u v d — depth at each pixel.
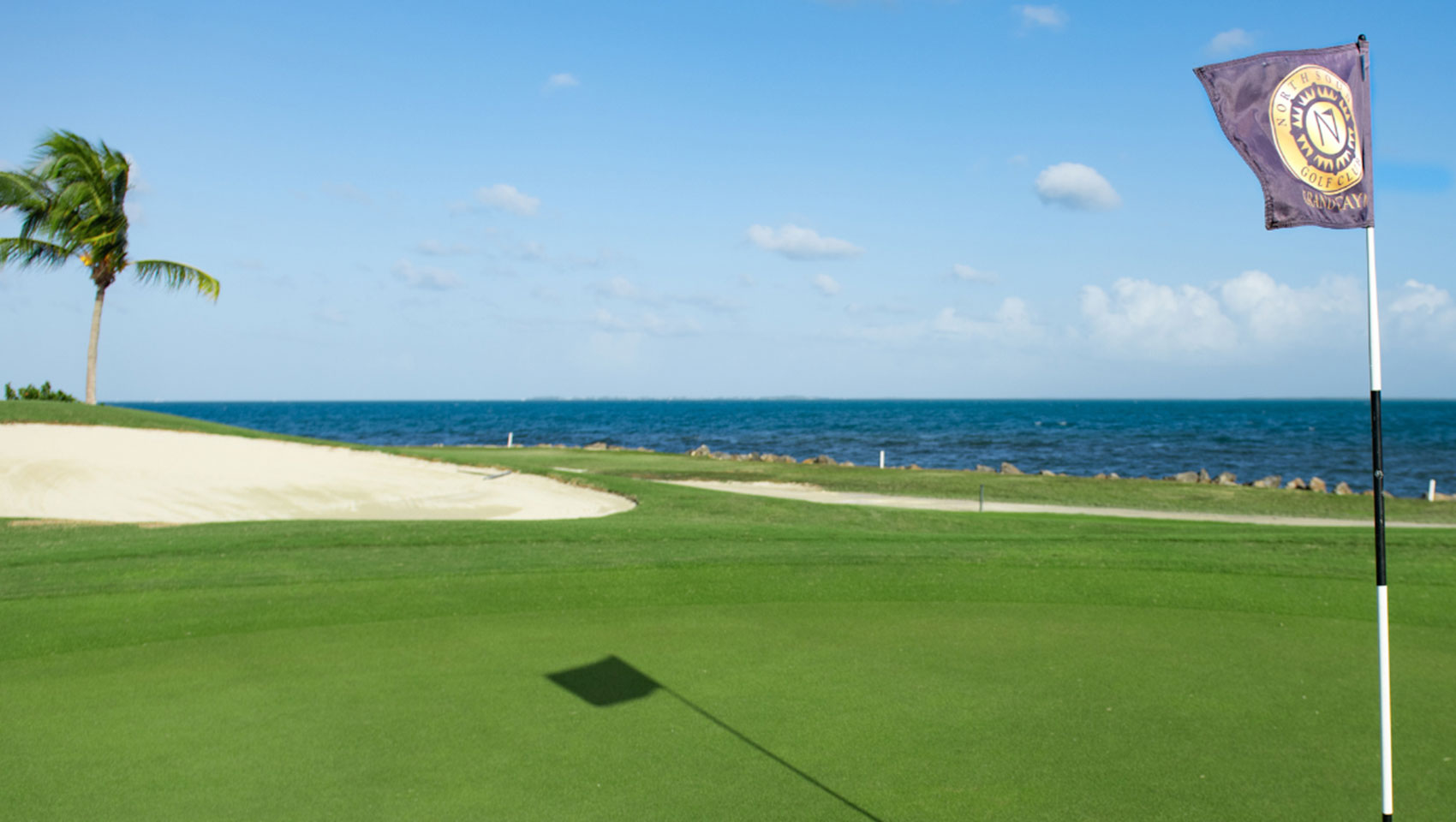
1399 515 24.59
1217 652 8.28
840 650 8.30
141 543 12.12
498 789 5.28
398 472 22.72
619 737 6.11
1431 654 8.26
